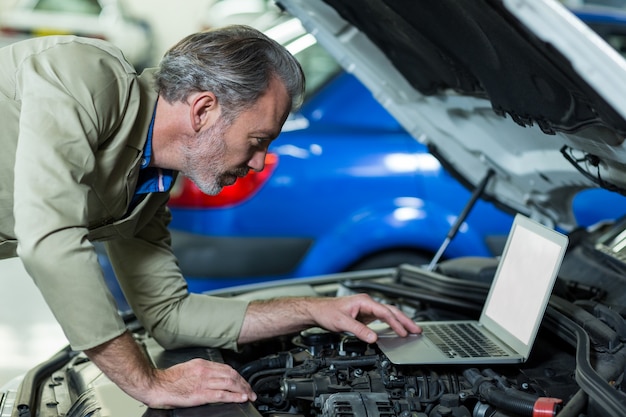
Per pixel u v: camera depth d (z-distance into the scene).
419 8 1.61
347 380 1.68
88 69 1.53
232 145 1.63
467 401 1.62
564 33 1.26
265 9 5.04
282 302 1.96
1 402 1.70
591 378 1.42
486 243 3.85
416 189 3.77
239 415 1.51
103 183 1.64
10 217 1.71
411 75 2.04
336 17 2.03
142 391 1.53
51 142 1.45
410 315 2.23
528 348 1.71
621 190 1.83
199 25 5.48
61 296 1.45
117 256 1.96
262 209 3.62
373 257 3.78
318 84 3.72
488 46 1.52
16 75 1.57
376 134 3.75
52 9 5.52
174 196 3.57
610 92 1.27
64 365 1.93
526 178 2.18
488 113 1.97
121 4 5.58
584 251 2.24
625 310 1.90
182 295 1.96
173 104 1.63
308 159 3.66
